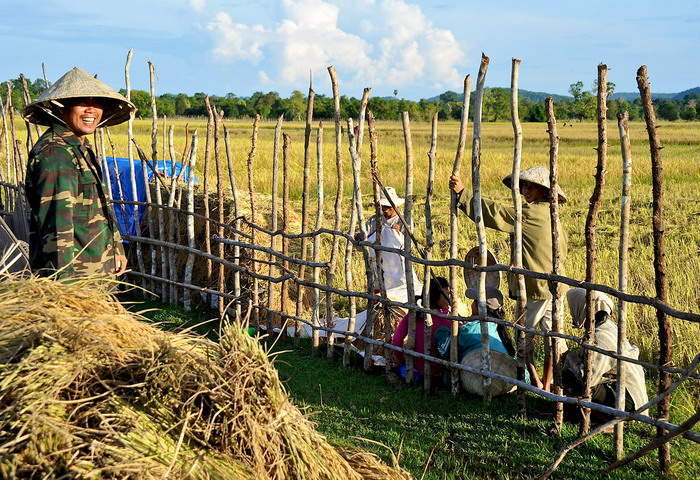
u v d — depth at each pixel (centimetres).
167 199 831
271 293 679
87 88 486
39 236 475
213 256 725
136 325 300
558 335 469
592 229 442
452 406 527
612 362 482
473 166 502
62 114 498
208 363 291
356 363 626
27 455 229
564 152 3394
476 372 519
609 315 515
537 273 472
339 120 608
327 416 505
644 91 401
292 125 6200
